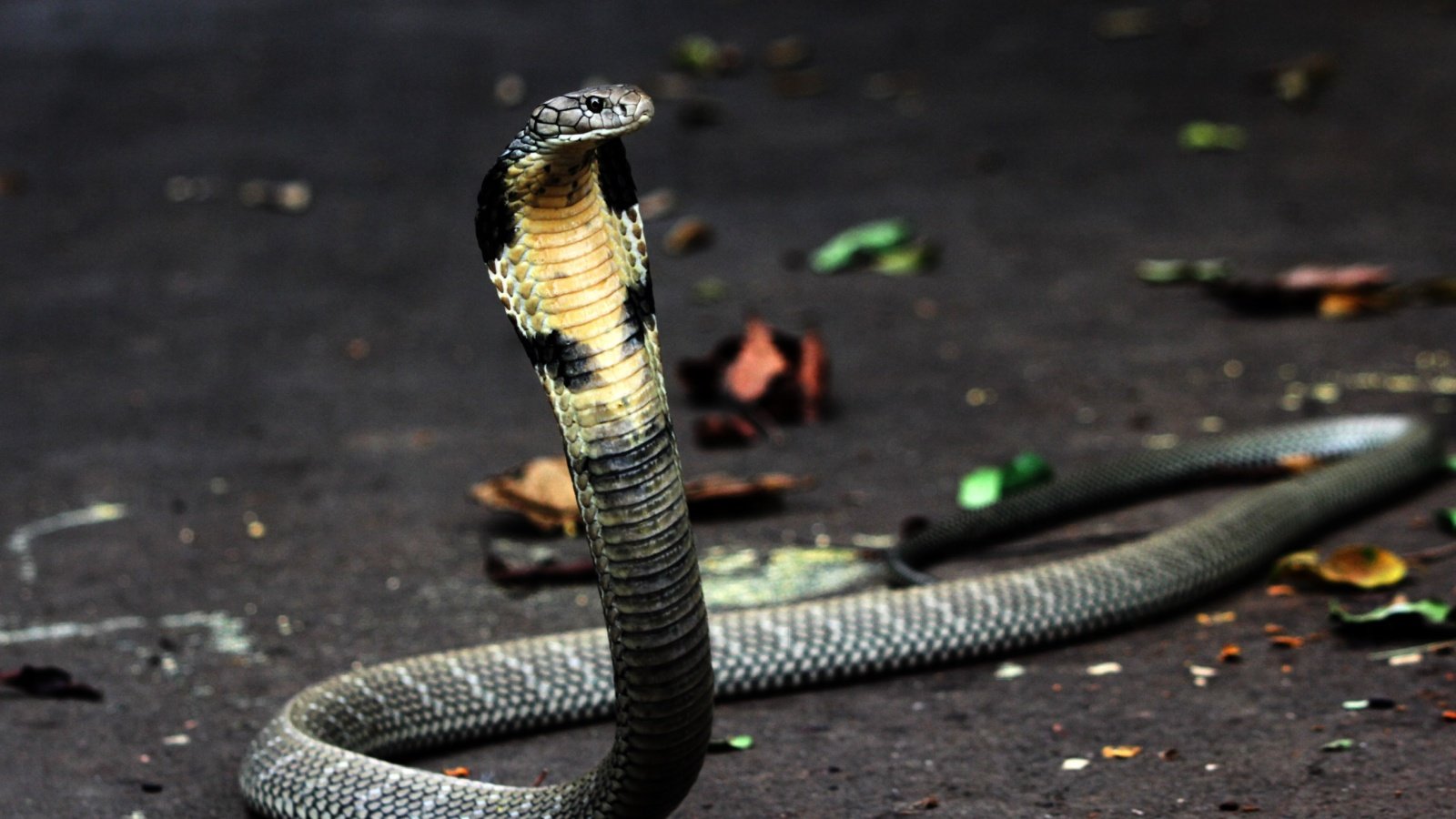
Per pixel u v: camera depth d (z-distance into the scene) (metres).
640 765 6.32
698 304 18.83
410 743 8.91
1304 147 24.44
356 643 10.34
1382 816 7.23
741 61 31.97
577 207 6.22
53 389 16.56
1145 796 7.66
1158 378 15.53
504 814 7.20
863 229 21.64
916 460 13.66
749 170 24.83
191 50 34.00
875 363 16.52
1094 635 9.92
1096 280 19.11
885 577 11.16
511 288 6.26
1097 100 27.91
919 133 26.48
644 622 6.13
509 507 12.20
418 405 15.69
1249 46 30.78
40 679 9.64
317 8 37.94
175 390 16.38
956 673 9.58
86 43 34.78
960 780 8.01
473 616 10.74
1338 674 8.94
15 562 11.98
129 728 9.18
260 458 14.30
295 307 19.33
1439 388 14.70
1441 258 18.83
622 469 6.14
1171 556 10.29
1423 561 10.75
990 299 18.56
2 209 24.08
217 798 8.27
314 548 12.10
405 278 20.39
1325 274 17.44
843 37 33.66
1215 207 21.81
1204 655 9.46
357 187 24.66
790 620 9.55
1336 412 14.21
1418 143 24.16
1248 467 12.89
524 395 15.93
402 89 30.30
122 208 24.00
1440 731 8.08
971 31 33.59
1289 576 10.58
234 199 24.27
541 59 32.19
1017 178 23.81
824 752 8.52
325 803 7.71
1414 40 30.28
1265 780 7.71
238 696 9.60
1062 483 12.25
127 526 12.70
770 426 14.84
